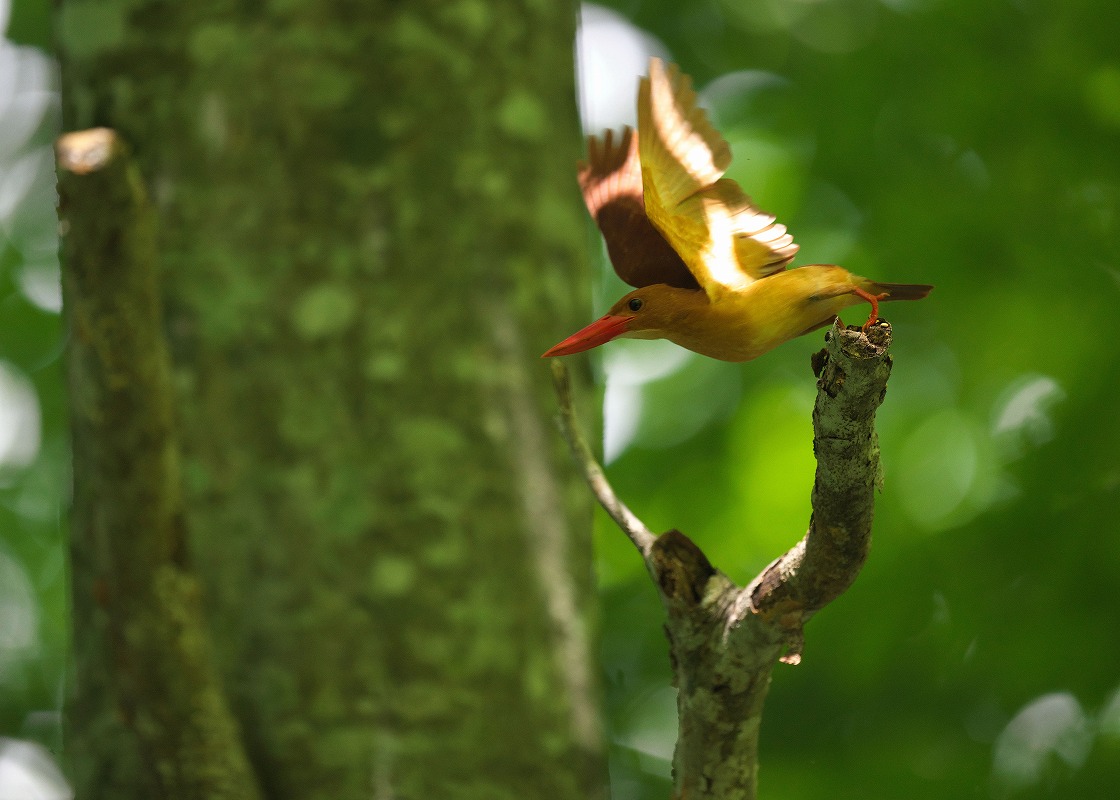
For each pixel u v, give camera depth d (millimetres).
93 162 12477
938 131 14992
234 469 12734
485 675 12719
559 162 12875
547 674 12734
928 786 13492
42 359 15945
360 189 12781
